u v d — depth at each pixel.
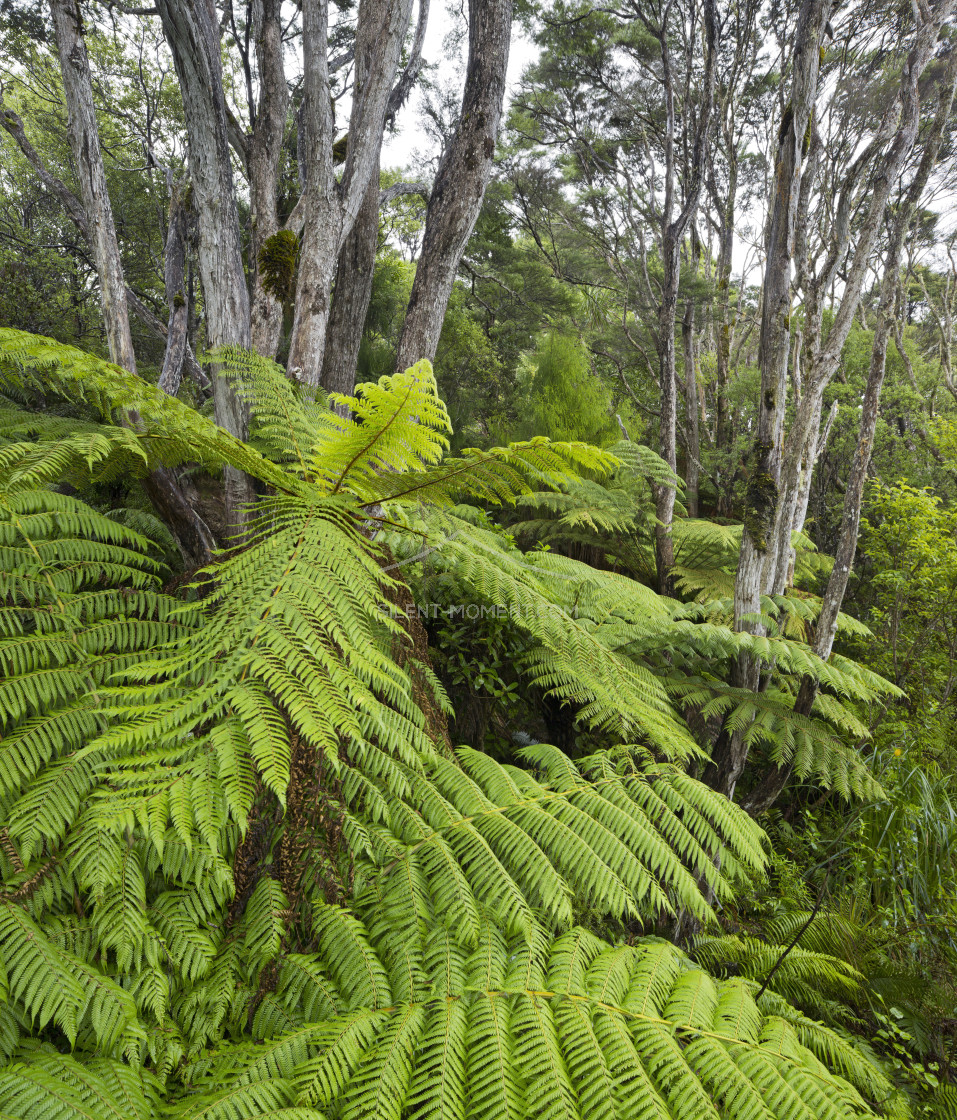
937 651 6.04
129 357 2.86
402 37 2.95
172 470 2.66
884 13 7.56
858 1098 1.56
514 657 3.24
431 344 3.14
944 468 8.16
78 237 9.15
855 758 3.20
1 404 2.70
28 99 9.69
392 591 2.11
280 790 1.16
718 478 8.41
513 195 10.95
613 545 6.08
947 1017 2.66
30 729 1.58
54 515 2.07
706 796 2.41
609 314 11.91
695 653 3.77
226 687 1.36
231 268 2.58
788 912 3.18
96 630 1.90
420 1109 1.39
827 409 9.27
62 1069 1.23
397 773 1.93
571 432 6.14
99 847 1.46
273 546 1.61
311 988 1.57
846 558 3.43
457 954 1.71
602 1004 1.65
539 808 2.15
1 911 1.34
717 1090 1.52
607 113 9.97
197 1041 1.47
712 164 9.88
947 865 3.67
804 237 3.78
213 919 1.66
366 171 2.99
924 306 15.15
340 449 1.83
